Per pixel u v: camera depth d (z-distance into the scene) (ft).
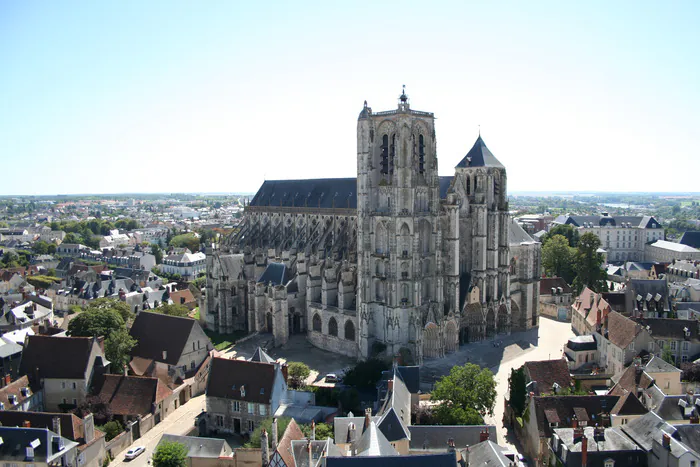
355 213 595.88
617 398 330.75
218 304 617.62
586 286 651.25
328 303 551.59
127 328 518.37
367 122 501.15
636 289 557.74
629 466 267.80
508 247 574.56
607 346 456.86
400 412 314.96
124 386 397.60
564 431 294.87
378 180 513.04
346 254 577.02
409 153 490.08
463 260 565.94
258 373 381.81
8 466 296.92
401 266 492.95
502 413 399.85
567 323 640.58
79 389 399.44
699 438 269.64
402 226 491.31
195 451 314.35
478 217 551.18
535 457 320.70
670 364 389.39
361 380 429.38
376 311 510.99
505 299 579.07
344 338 532.32
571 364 472.85
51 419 325.42
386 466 234.79
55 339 412.98
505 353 524.11
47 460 295.89
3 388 373.81
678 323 446.60
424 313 510.17
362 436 277.03
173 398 417.90
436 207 511.81
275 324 561.84
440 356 510.58
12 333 487.20
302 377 431.02
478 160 561.43
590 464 266.98
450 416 330.75
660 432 272.51
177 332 463.83
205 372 463.42
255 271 643.45
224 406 384.88
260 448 305.94
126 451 355.77
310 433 310.65
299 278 594.65
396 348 497.05
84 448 320.29
